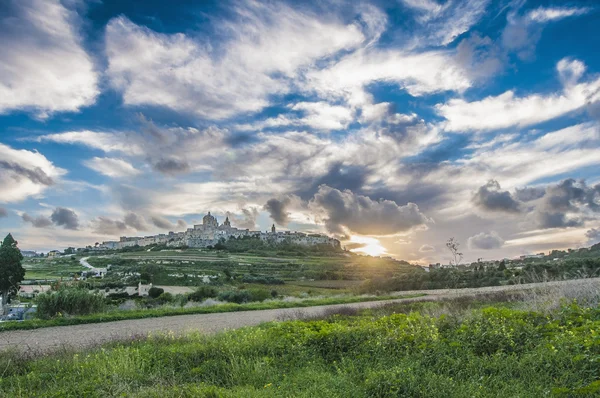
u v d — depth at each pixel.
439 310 14.95
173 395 6.90
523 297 16.53
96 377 8.19
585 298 12.19
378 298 33.16
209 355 9.61
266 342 10.25
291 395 6.53
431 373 6.80
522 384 6.04
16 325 17.41
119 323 19.05
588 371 6.11
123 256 152.25
